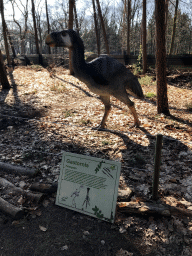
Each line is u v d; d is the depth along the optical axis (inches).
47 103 336.2
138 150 190.7
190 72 560.4
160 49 259.8
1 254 100.9
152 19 1112.8
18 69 663.1
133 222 116.6
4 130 238.1
